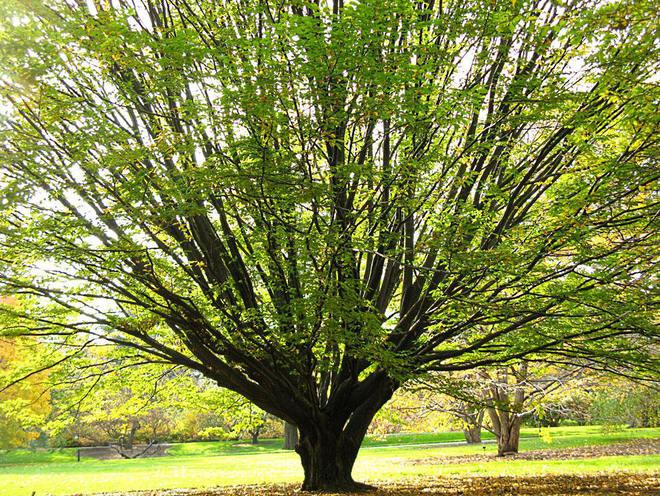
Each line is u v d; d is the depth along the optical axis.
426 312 10.95
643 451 23.08
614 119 9.60
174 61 7.79
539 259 9.39
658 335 9.77
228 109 7.83
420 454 26.75
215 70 8.80
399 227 11.26
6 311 10.03
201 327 10.45
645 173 8.67
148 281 9.61
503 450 23.91
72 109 8.45
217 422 47.03
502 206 11.12
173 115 9.78
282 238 9.22
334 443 12.21
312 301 8.89
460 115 8.29
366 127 10.27
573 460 19.86
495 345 11.44
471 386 10.98
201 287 10.66
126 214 8.81
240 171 8.13
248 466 23.48
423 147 10.34
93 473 20.89
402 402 23.80
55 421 13.49
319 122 7.82
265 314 9.90
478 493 11.20
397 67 7.73
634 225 10.20
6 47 7.66
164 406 15.14
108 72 9.07
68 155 8.70
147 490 13.98
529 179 11.12
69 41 8.15
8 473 22.06
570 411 26.30
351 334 9.09
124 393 22.88
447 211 10.25
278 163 7.98
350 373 12.22
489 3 8.09
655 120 8.31
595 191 9.01
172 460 30.03
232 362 11.67
